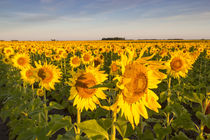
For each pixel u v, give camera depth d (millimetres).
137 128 2383
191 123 2957
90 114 4918
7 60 8344
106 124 2143
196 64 14859
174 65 4191
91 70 2381
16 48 18375
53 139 4836
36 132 2719
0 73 10492
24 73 4359
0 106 6570
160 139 2559
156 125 2660
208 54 13133
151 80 1767
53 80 3480
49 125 2791
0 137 4875
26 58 6219
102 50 16703
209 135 2869
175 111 3164
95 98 2355
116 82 1659
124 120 2035
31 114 3354
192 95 3010
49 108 2928
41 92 3822
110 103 3943
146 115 1730
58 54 12008
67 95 6930
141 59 1715
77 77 2357
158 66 1749
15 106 4992
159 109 3469
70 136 2469
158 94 7543
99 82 2354
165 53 12875
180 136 2709
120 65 1676
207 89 2963
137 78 1688
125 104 1712
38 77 3377
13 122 4402
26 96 4434
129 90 1656
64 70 10820
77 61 9492
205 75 10375
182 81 8016
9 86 7156
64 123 2359
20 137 2746
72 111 5918
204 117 2516
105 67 12469
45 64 3502
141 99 1759
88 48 21766
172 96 4648
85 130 2070
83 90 2324
